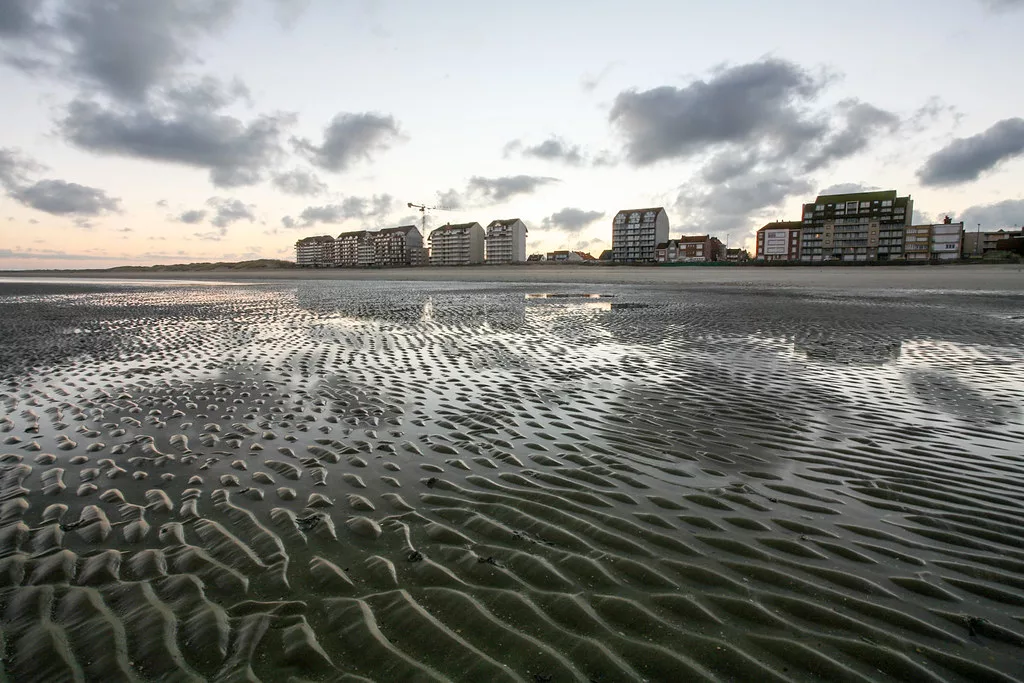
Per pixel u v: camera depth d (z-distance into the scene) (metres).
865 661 2.33
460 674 2.27
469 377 8.29
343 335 13.06
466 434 5.55
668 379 8.09
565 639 2.48
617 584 2.91
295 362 9.57
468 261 141.00
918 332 12.91
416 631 2.53
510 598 2.78
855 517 3.69
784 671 2.28
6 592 2.85
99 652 2.40
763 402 6.77
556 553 3.22
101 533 3.49
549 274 60.06
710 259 110.19
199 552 3.25
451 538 3.41
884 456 4.86
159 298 27.61
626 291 30.98
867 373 8.43
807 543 3.33
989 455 4.86
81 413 6.40
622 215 123.06
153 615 2.65
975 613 2.66
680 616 2.64
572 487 4.20
